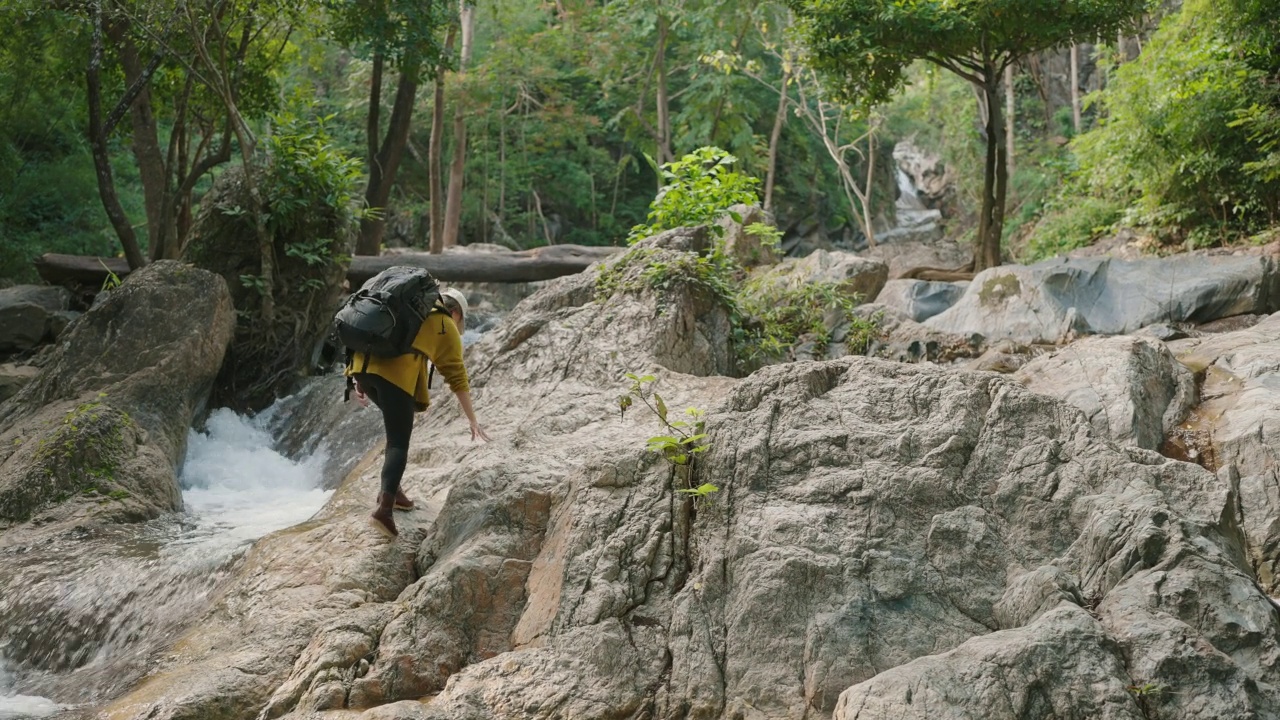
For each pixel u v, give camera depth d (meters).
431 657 4.43
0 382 10.27
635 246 8.20
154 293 8.72
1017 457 4.68
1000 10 11.98
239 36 13.94
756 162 25.83
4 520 6.70
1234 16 13.05
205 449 8.70
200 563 5.58
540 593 4.64
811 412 5.00
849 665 4.09
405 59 13.45
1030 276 9.85
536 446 6.20
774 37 26.08
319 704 4.15
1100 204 16.00
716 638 4.33
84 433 7.23
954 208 36.69
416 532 5.39
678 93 25.92
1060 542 4.40
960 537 4.45
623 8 25.23
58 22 11.60
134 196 21.95
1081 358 7.12
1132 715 3.47
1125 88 14.55
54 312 12.48
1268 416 6.29
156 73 13.84
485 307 16.98
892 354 9.28
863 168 36.03
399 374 5.29
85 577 5.68
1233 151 12.63
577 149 32.75
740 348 8.13
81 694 4.70
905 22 12.17
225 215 10.18
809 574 4.34
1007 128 25.50
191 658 4.69
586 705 4.09
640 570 4.57
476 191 29.95
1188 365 7.52
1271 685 3.62
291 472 8.38
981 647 3.76
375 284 5.30
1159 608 3.86
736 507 4.71
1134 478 4.47
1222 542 4.20
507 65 27.88
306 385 9.99
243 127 10.25
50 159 19.09
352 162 10.45
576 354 7.24
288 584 5.06
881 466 4.70
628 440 5.89
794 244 32.94
